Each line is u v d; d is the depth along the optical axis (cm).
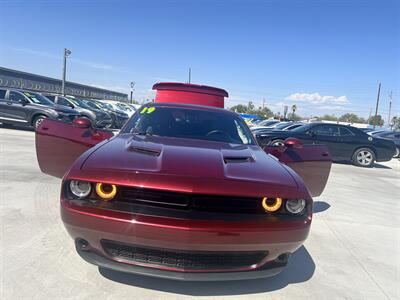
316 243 385
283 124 1672
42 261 282
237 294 259
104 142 306
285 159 385
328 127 1155
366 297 275
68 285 251
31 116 1253
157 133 348
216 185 219
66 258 290
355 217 508
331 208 547
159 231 210
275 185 233
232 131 373
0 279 250
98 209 217
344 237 415
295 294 268
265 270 236
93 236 221
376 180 896
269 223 223
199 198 218
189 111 399
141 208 217
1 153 748
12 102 1262
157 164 238
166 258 223
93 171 226
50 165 378
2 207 403
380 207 585
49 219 377
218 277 225
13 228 344
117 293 246
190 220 212
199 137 350
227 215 220
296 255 346
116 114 1870
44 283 250
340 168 1070
